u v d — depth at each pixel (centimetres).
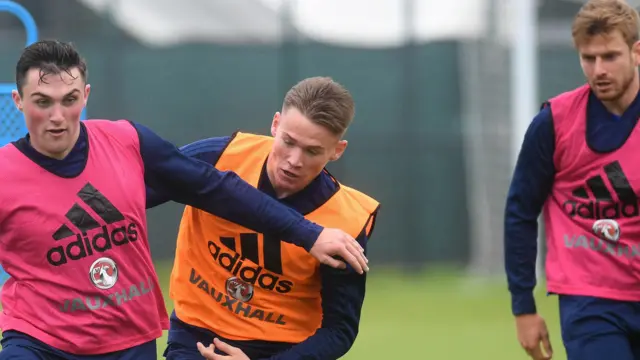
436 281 5172
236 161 1511
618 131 1580
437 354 2986
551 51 5462
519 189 1661
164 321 1452
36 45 1322
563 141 1608
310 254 1426
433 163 5419
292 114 1402
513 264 1677
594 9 1533
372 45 5397
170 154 1419
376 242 5412
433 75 5419
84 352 1353
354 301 1490
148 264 1411
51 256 1345
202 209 1433
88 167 1370
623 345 1549
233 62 5384
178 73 5362
